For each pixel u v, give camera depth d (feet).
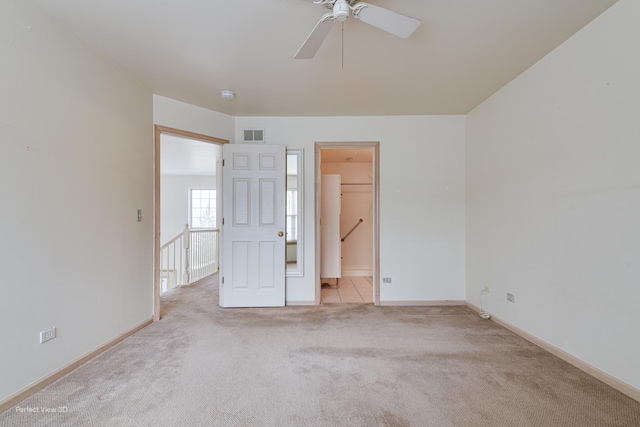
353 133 12.28
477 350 7.92
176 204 27.94
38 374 6.02
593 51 6.43
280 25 6.47
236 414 5.34
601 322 6.37
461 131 12.17
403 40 6.99
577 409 5.47
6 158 5.42
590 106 6.54
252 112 11.81
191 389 6.10
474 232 11.47
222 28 6.59
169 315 10.78
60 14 6.18
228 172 11.71
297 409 5.49
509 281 9.37
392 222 12.20
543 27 6.59
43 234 6.14
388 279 12.14
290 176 13.70
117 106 8.33
